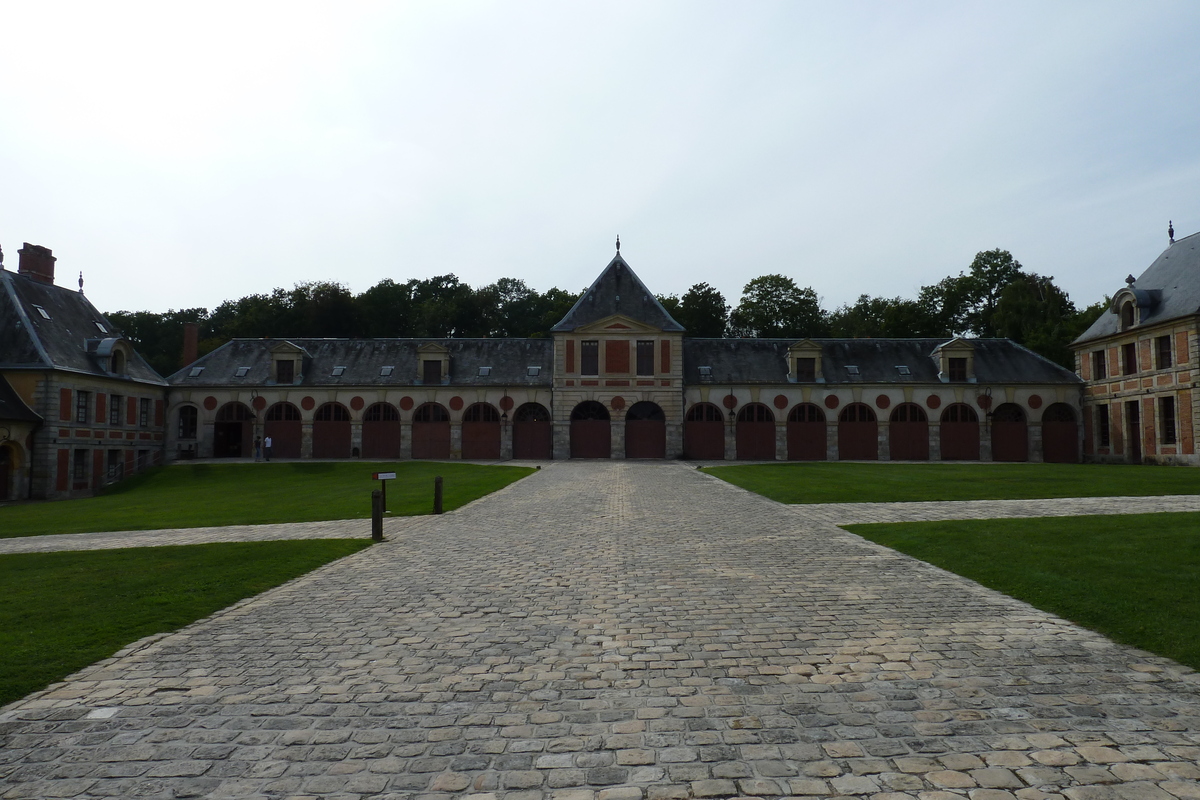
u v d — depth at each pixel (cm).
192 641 718
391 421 4469
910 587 909
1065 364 5531
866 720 511
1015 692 557
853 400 4406
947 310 7056
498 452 4434
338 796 417
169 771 450
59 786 432
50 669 633
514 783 429
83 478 3647
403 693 573
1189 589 825
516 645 689
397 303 7794
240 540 1420
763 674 604
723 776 435
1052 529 1257
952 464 3575
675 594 884
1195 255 3734
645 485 2430
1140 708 524
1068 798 402
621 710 535
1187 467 3173
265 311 7206
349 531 1507
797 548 1199
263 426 4456
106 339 3912
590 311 4506
